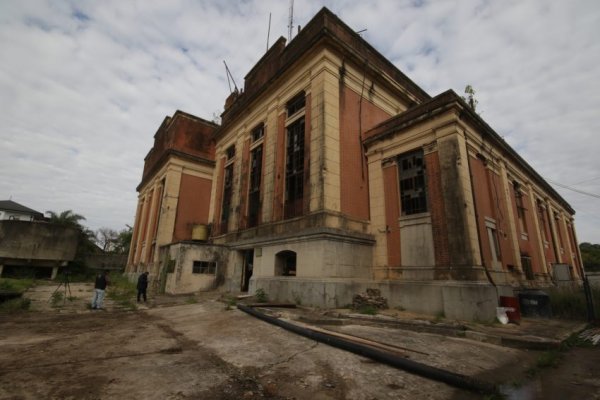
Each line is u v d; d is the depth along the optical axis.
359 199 12.43
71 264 27.38
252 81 18.83
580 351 6.06
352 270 11.13
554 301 10.46
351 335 6.08
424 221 10.82
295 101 14.67
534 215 16.94
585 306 9.73
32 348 5.44
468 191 10.15
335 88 12.71
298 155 13.61
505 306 8.77
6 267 23.02
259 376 4.09
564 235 24.00
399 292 10.58
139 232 27.17
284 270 12.74
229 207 18.11
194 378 3.99
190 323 7.87
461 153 10.35
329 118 12.09
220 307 10.08
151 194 26.91
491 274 9.98
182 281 15.03
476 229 9.95
